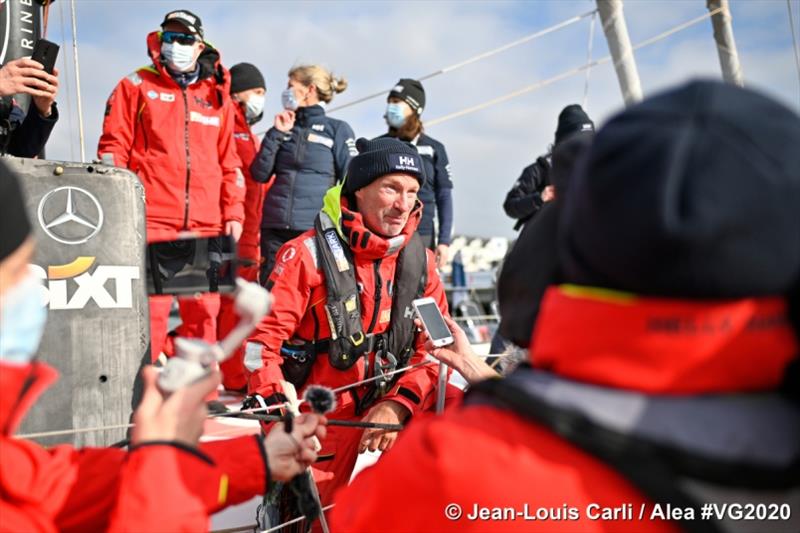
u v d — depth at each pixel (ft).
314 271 8.32
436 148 18.12
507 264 4.32
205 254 5.90
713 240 2.65
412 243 8.80
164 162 14.56
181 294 5.87
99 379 8.05
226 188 15.87
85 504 4.03
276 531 7.54
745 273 2.73
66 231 7.95
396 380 8.73
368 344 8.47
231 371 15.99
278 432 4.85
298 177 16.30
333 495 8.63
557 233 3.85
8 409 3.62
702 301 2.82
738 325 2.87
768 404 3.01
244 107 19.38
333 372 8.57
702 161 2.72
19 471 3.82
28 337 3.66
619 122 2.97
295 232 16.39
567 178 4.19
